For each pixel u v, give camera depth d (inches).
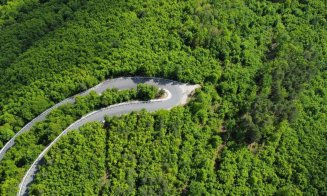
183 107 5600.4
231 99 5831.7
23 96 5728.3
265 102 5757.9
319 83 6437.0
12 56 6589.6
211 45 6230.3
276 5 7160.4
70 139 5142.7
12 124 5457.7
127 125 5290.4
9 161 5027.1
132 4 6747.1
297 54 6515.8
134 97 5689.0
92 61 5969.5
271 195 5285.4
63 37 6481.3
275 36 6781.5
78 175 4891.7
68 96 5733.3
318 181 5521.7
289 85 6117.1
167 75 5905.5
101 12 6771.7
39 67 6087.6
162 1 6742.1
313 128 5964.6
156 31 6304.1
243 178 5285.4
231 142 5487.2
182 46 6186.0
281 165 5546.3
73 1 7293.3
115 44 6117.1
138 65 5890.8
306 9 7244.1
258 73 6176.2
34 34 6894.7
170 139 5275.6
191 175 5132.9
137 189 4911.4
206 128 5497.1
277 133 5728.3
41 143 5246.1
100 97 5556.1
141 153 5123.0
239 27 6609.3
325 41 6894.7
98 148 5093.5
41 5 7485.2
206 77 5959.6
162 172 5059.1
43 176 4884.4
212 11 6604.3
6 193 4781.0
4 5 7623.0
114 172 4955.7
